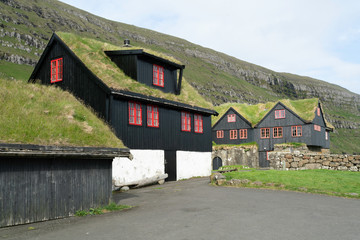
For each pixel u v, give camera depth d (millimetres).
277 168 24172
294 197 12742
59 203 9875
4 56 109312
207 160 27781
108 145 11617
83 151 10422
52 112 11594
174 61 25203
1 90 11164
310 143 43062
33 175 9266
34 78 23312
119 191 17766
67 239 7195
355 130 191625
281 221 8688
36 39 139250
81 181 10680
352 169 21297
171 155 23609
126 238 7191
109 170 11852
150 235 7414
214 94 181375
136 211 10641
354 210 10148
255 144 45312
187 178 25031
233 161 44938
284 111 45594
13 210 8695
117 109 19078
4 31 130375
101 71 20078
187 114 25750
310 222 8570
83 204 10664
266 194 13594
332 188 14539
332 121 190625
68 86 20797
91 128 11953
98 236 7410
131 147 19875
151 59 23031
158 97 21797
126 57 22094
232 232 7586
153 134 21844
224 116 50656
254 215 9477
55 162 9906
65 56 21250
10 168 8742
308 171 20531
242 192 14344
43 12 181250
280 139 45344
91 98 19297
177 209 10688
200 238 7109
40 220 9289
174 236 7289
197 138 26766
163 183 21578
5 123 9398
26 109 10750
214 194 14008
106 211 10859
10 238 7312
